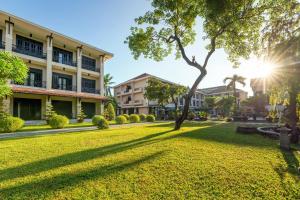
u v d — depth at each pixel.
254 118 31.22
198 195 3.63
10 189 3.88
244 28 11.96
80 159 6.00
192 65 13.76
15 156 6.46
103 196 3.60
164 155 6.29
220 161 5.64
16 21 20.36
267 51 10.69
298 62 8.98
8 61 10.14
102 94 30.47
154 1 12.43
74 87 27.33
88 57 29.91
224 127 16.80
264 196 3.59
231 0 10.27
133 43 14.05
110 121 27.86
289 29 10.10
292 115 10.28
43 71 23.89
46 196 3.59
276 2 10.33
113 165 5.33
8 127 14.02
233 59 14.20
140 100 45.44
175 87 29.36
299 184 4.09
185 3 12.32
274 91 10.58
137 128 16.59
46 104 22.78
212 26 12.59
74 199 3.49
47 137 10.93
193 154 6.44
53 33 23.52
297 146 8.03
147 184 4.11
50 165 5.42
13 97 21.06
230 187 3.96
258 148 7.46
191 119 33.25
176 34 13.76
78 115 25.72
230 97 41.62
